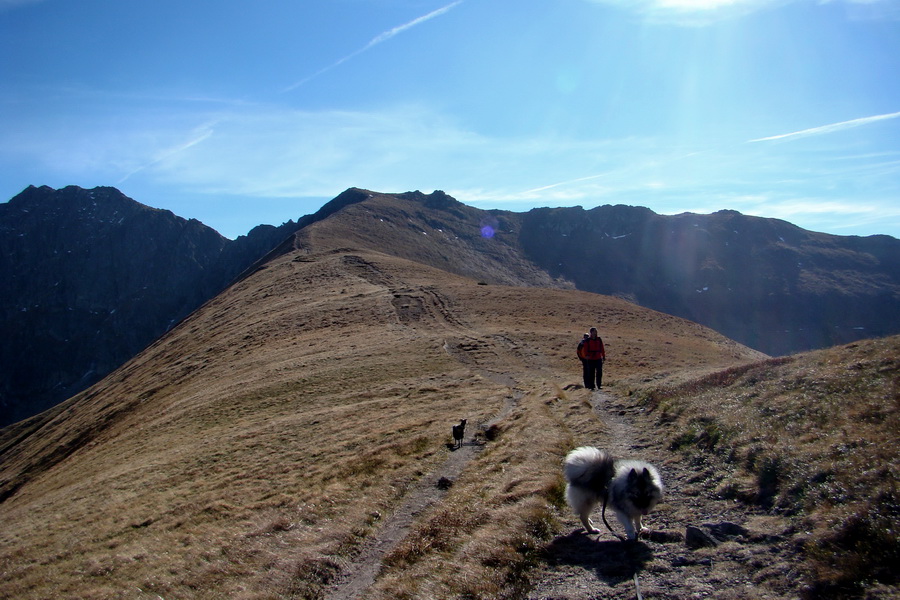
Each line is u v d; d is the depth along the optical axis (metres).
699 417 13.98
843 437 9.22
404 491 15.80
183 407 42.56
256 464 24.53
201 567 13.92
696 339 56.41
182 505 20.86
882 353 13.07
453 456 18.48
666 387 19.78
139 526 19.95
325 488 18.17
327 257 102.06
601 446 14.38
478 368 39.97
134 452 34.97
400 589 8.81
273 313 68.44
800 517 7.74
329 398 35.38
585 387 25.81
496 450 16.98
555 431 16.20
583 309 64.06
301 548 13.30
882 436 8.63
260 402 37.28
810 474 8.55
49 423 71.81
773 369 16.27
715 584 6.83
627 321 60.22
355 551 12.41
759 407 12.81
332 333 55.56
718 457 11.30
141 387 58.59
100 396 69.06
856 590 5.89
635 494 8.27
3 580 17.62
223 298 93.25
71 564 17.44
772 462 9.54
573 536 9.08
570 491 9.18
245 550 14.33
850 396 11.02
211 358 57.59
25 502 36.66
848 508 7.17
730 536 7.93
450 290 72.62
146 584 13.71
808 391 12.46
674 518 9.28
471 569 8.55
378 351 46.03
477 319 58.38
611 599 6.98
